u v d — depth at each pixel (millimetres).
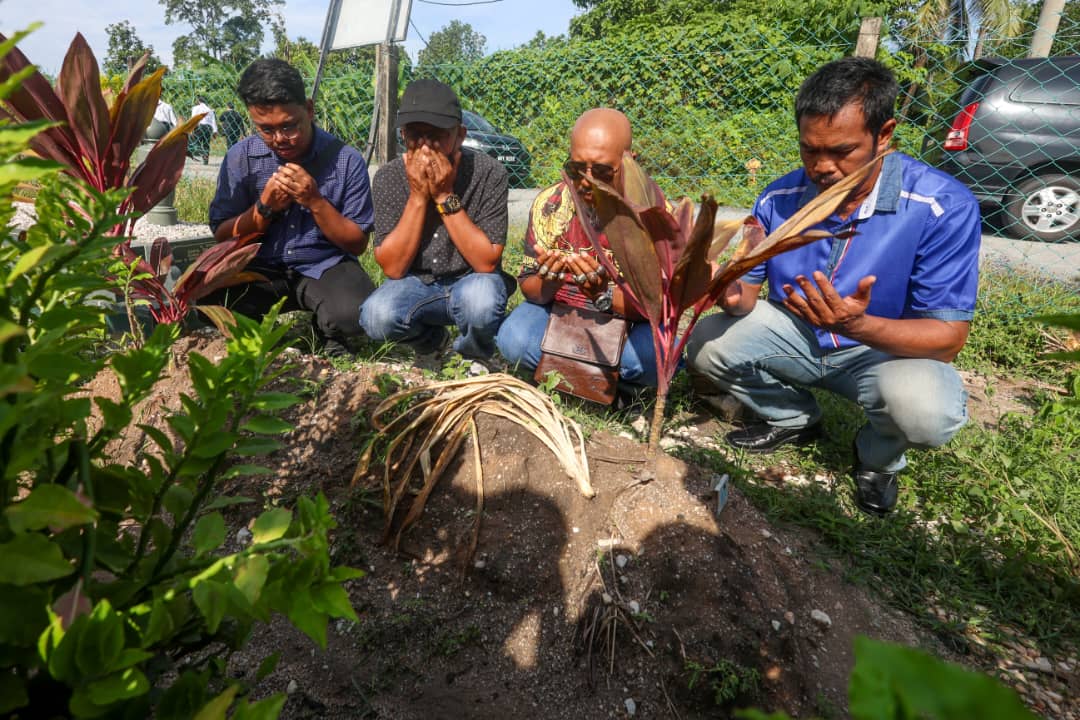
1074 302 4441
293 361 2400
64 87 1838
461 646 1662
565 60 7871
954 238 2207
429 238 3096
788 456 2812
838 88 1965
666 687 1575
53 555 558
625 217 1531
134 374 739
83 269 823
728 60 7816
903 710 257
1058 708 1709
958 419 2250
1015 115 6008
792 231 1421
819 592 1933
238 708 568
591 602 1702
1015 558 2189
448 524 1848
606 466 1995
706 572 1731
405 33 5602
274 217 2980
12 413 562
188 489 859
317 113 9242
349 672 1602
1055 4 8008
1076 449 2834
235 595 646
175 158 2180
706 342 2779
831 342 2514
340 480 1998
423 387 2061
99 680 587
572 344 2713
